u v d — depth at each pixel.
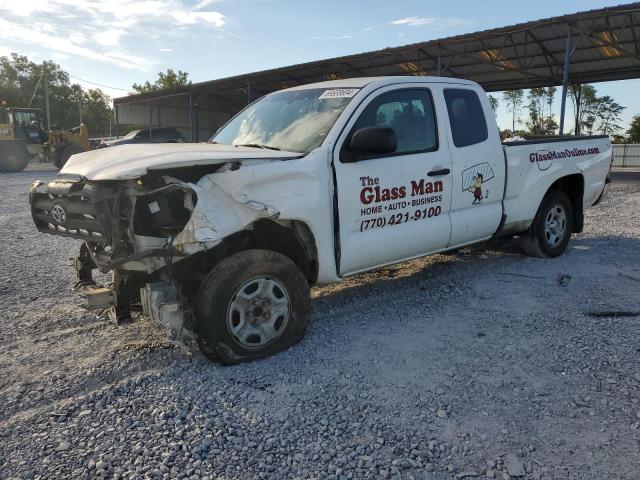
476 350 3.92
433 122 4.97
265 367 3.69
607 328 4.27
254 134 4.81
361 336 4.22
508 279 5.71
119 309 3.91
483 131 5.44
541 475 2.55
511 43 19.70
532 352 3.86
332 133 4.21
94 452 2.75
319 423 2.99
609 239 7.73
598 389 3.32
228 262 3.62
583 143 6.86
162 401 3.23
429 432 2.90
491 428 2.93
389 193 4.49
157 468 2.62
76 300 5.25
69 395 3.37
